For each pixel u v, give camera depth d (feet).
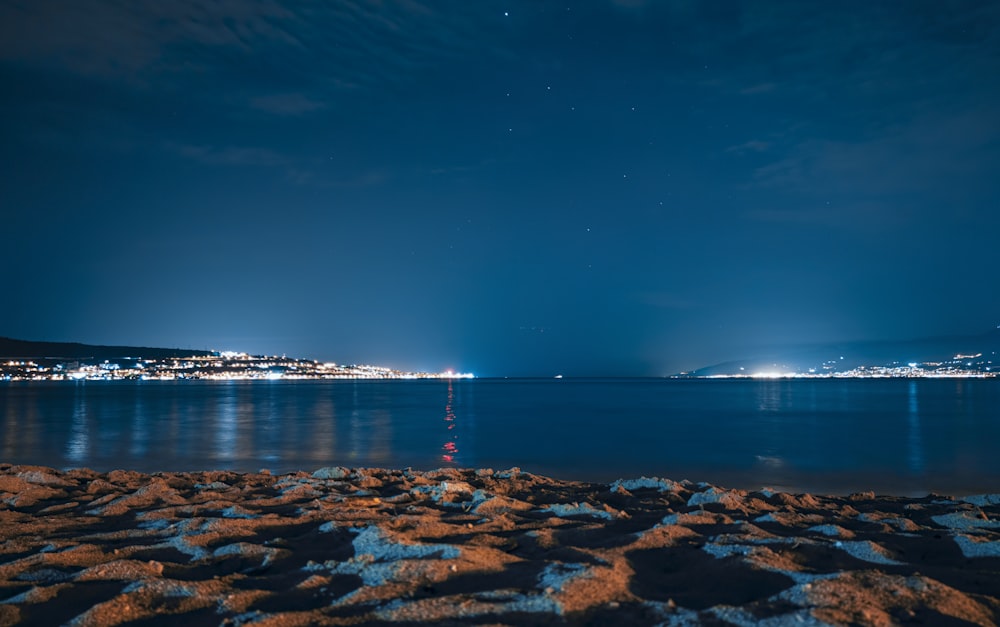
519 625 11.57
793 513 26.00
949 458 78.64
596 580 13.99
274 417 158.61
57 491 31.94
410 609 12.21
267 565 16.71
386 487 35.94
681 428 126.93
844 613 11.72
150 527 22.24
